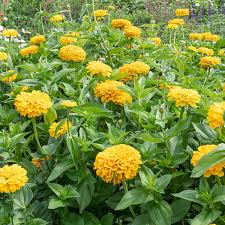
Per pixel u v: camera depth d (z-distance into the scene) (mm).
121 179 633
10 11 2465
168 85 979
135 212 739
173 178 719
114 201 711
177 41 1665
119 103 845
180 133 763
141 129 845
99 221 705
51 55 1292
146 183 646
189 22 2303
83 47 1289
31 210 674
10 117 969
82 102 896
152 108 848
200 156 616
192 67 1223
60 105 789
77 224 695
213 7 2592
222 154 550
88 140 785
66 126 799
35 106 754
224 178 684
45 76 983
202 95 920
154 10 2617
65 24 1538
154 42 1419
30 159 884
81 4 2436
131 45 1323
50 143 841
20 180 651
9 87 1174
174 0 2787
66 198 697
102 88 841
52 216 749
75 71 1095
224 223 631
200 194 605
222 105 665
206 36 1400
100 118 883
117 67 1246
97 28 1322
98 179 756
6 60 1262
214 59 1087
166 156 709
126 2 2900
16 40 1678
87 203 701
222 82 1107
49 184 704
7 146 781
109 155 632
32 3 2486
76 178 720
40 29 2316
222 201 608
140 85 898
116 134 744
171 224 682
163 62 1191
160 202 637
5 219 679
